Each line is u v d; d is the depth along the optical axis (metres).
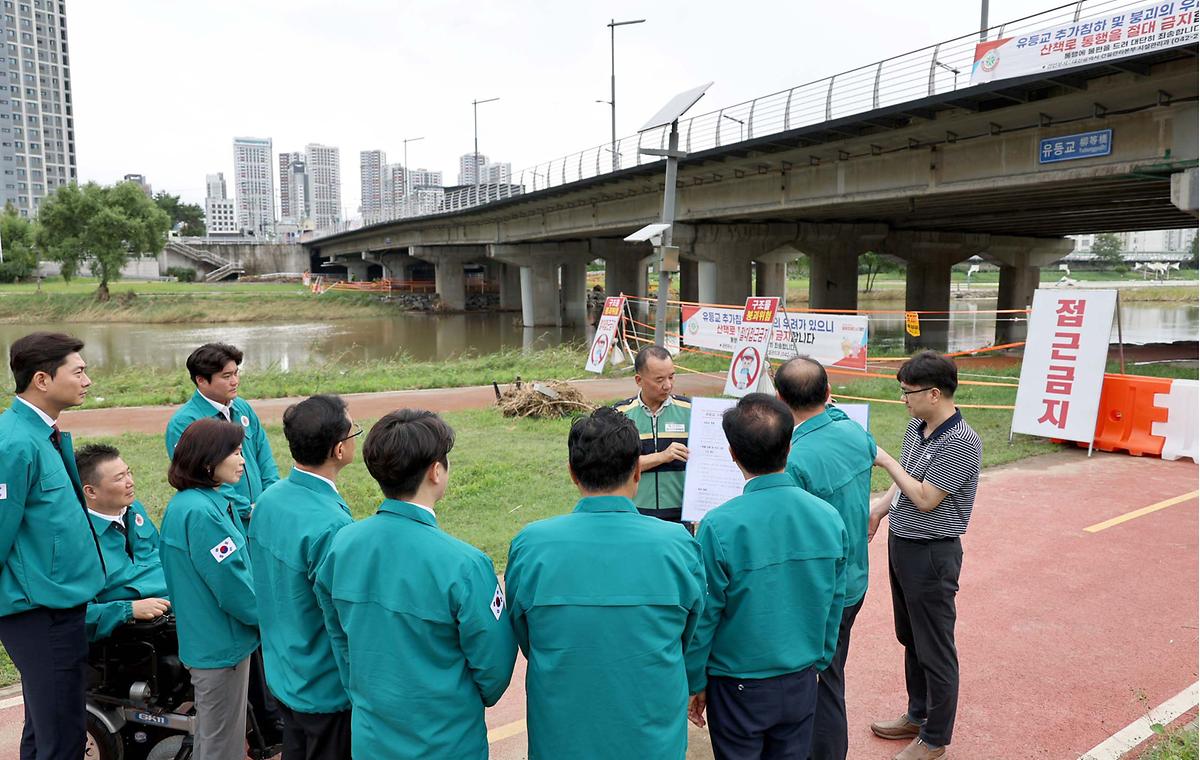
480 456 10.76
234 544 3.42
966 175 20.12
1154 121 15.98
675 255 11.25
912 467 3.99
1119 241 132.50
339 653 2.79
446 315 60.88
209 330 47.91
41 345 3.37
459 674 2.62
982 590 6.25
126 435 12.58
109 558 3.79
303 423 3.09
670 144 10.88
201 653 3.43
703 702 3.55
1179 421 10.52
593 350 21.17
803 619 3.01
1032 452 10.89
